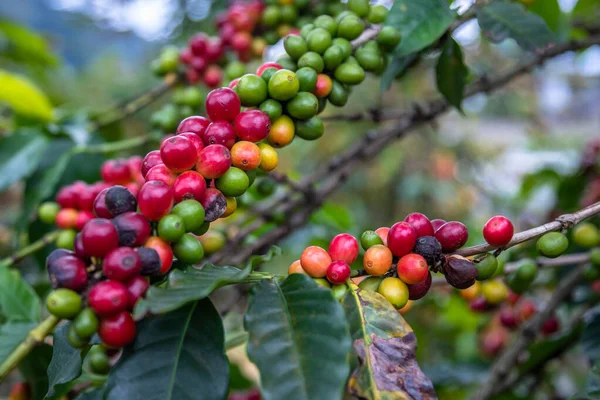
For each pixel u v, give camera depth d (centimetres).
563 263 44
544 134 112
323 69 39
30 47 80
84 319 29
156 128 58
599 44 52
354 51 40
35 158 55
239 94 34
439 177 125
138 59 141
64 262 29
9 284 42
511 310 55
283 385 28
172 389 29
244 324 30
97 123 62
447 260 32
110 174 44
